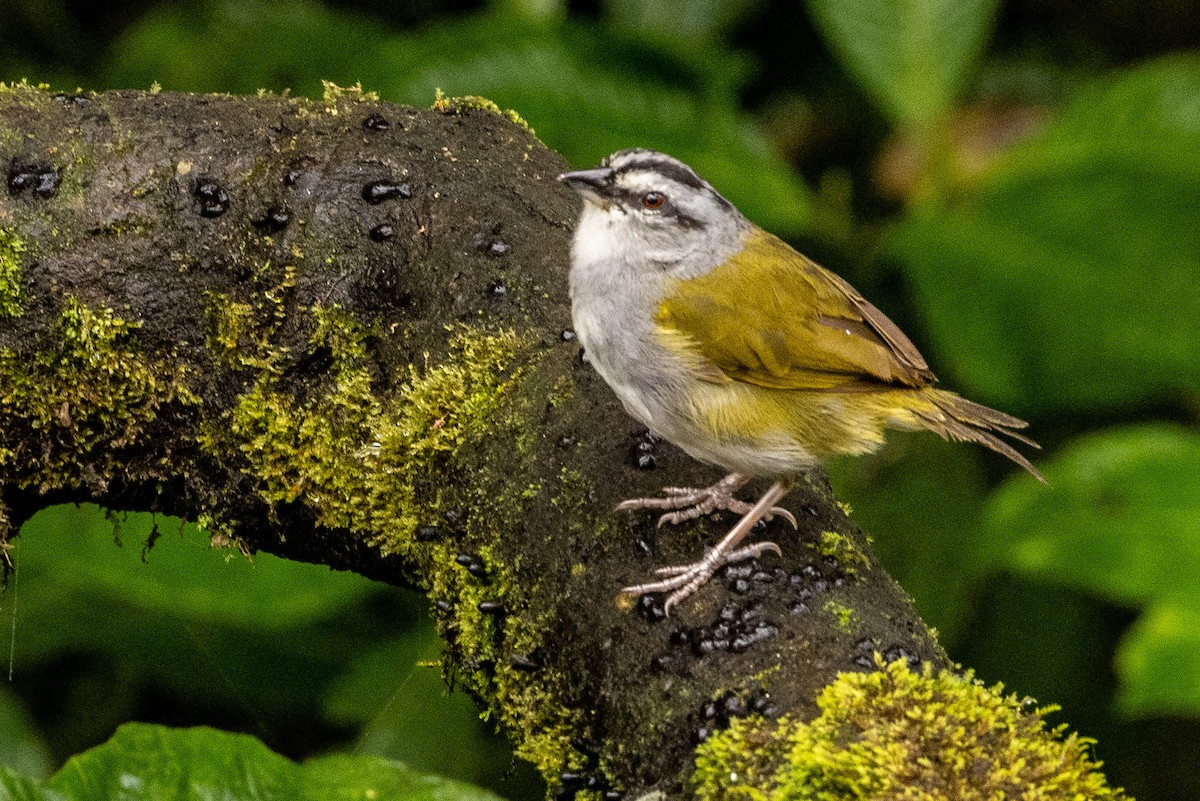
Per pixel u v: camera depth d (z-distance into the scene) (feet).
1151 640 34.50
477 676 26.14
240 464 28.89
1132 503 34.88
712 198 29.14
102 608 41.16
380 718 39.63
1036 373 41.19
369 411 28.17
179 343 28.68
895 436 40.45
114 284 28.37
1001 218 38.75
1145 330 39.75
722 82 40.29
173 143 29.04
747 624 23.11
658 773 22.03
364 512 27.94
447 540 26.86
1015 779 18.26
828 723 19.74
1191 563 34.73
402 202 29.17
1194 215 37.76
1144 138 37.58
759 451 27.78
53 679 46.55
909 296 45.34
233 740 21.02
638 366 27.48
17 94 29.73
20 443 29.25
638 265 28.04
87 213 28.37
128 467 29.60
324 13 48.26
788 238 44.09
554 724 24.47
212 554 36.09
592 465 26.11
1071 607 43.32
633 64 40.24
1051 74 50.80
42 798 19.92
